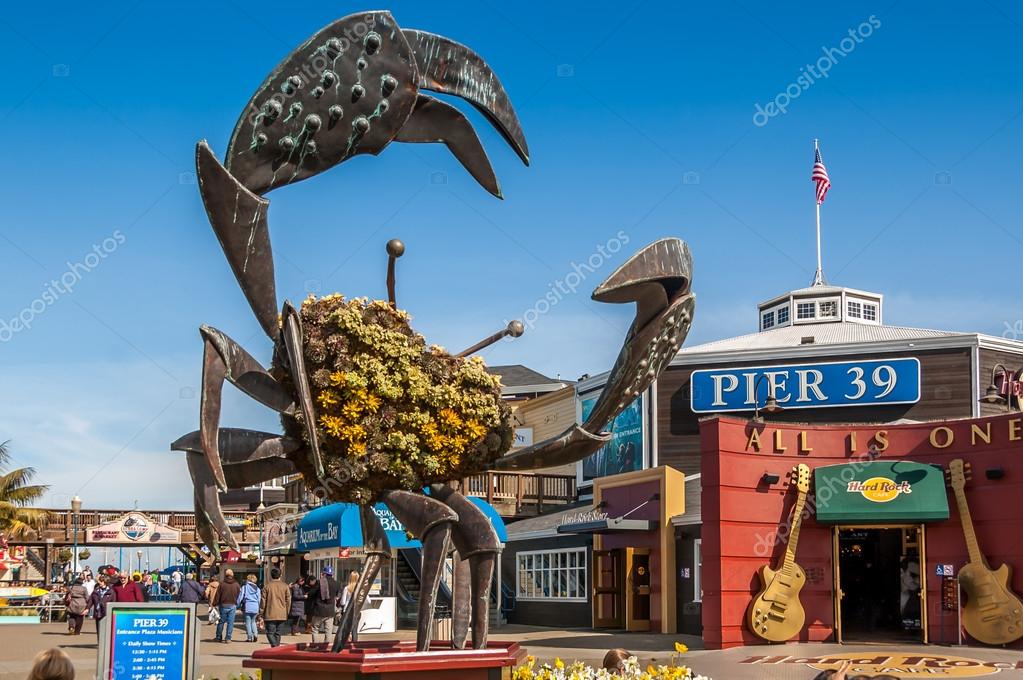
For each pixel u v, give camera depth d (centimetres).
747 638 2155
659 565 2728
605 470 3444
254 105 850
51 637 2828
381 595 2991
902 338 3084
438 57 923
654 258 880
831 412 3064
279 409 902
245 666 898
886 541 2722
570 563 3091
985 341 2984
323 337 916
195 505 922
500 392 982
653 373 952
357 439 911
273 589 2333
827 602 2203
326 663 850
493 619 3266
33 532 4666
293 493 3562
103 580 2995
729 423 2208
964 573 2086
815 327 3578
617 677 1030
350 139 884
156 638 1065
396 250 961
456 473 962
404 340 934
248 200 848
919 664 1794
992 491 2098
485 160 995
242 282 873
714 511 2183
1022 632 2012
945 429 2169
